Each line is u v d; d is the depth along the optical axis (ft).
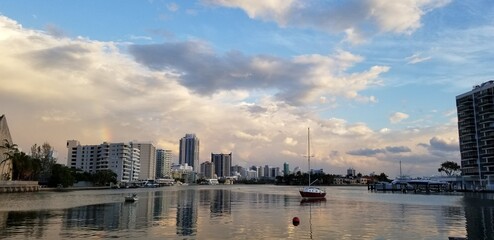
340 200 394.73
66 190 620.49
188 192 629.92
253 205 308.40
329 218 206.49
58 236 139.64
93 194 491.31
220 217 207.92
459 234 153.07
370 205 315.17
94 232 149.38
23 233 145.48
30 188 547.08
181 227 165.37
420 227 171.63
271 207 286.25
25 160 571.28
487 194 566.36
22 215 207.51
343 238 141.08
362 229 163.43
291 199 406.62
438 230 163.02
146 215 214.90
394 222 189.57
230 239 137.08
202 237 140.77
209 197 445.37
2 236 139.03
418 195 541.75
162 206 288.10
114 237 138.62
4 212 222.89
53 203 299.58
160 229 158.92
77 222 179.52
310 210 260.01
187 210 252.42
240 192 647.15
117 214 218.79
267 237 141.90
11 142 568.00
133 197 336.70
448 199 419.74
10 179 547.49
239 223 181.06
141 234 145.79
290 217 210.38
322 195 410.72
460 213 240.53
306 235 147.02
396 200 397.60
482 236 148.77
